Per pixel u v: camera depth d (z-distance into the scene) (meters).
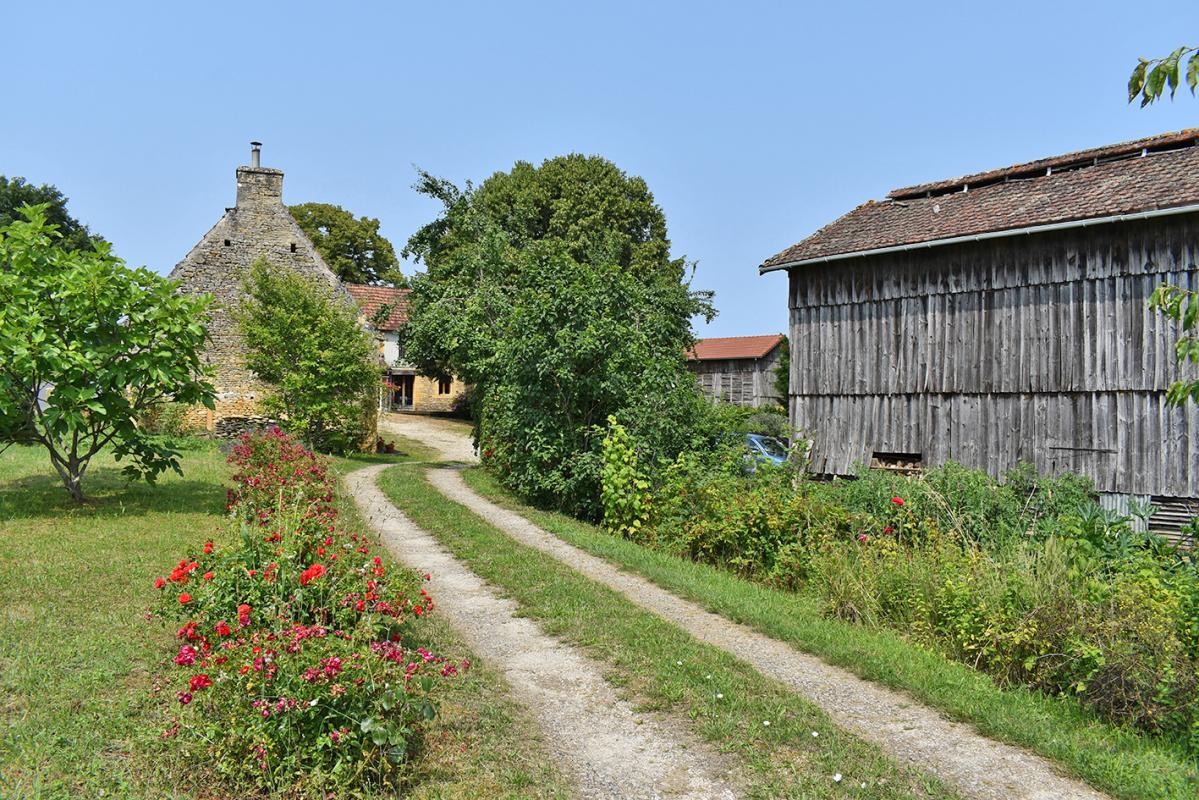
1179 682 5.60
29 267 11.19
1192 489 12.26
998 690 6.38
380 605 5.75
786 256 17.36
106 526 10.31
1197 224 12.35
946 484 11.64
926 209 16.83
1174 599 6.56
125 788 4.13
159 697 5.10
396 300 38.00
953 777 4.90
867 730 5.59
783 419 28.53
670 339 20.55
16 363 10.34
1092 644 6.16
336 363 23.52
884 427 15.93
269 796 4.19
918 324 15.52
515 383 15.84
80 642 6.08
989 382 14.52
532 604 8.34
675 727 5.47
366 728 4.29
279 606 5.50
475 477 19.34
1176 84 4.09
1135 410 12.87
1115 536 9.07
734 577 10.51
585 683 6.25
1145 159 14.55
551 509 15.16
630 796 4.56
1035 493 12.59
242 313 25.22
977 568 7.86
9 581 7.61
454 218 25.70
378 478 18.34
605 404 15.35
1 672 5.49
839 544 9.95
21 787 4.06
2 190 41.88
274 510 8.35
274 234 27.38
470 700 5.77
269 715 4.23
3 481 13.67
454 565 10.20
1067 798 4.67
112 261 11.13
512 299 22.34
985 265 14.66
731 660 6.79
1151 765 5.02
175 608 5.76
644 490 13.35
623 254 37.78
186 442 21.36
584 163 39.25
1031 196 15.05
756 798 4.55
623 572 10.26
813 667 6.88
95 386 11.00
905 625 8.11
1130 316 12.98
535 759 4.94
